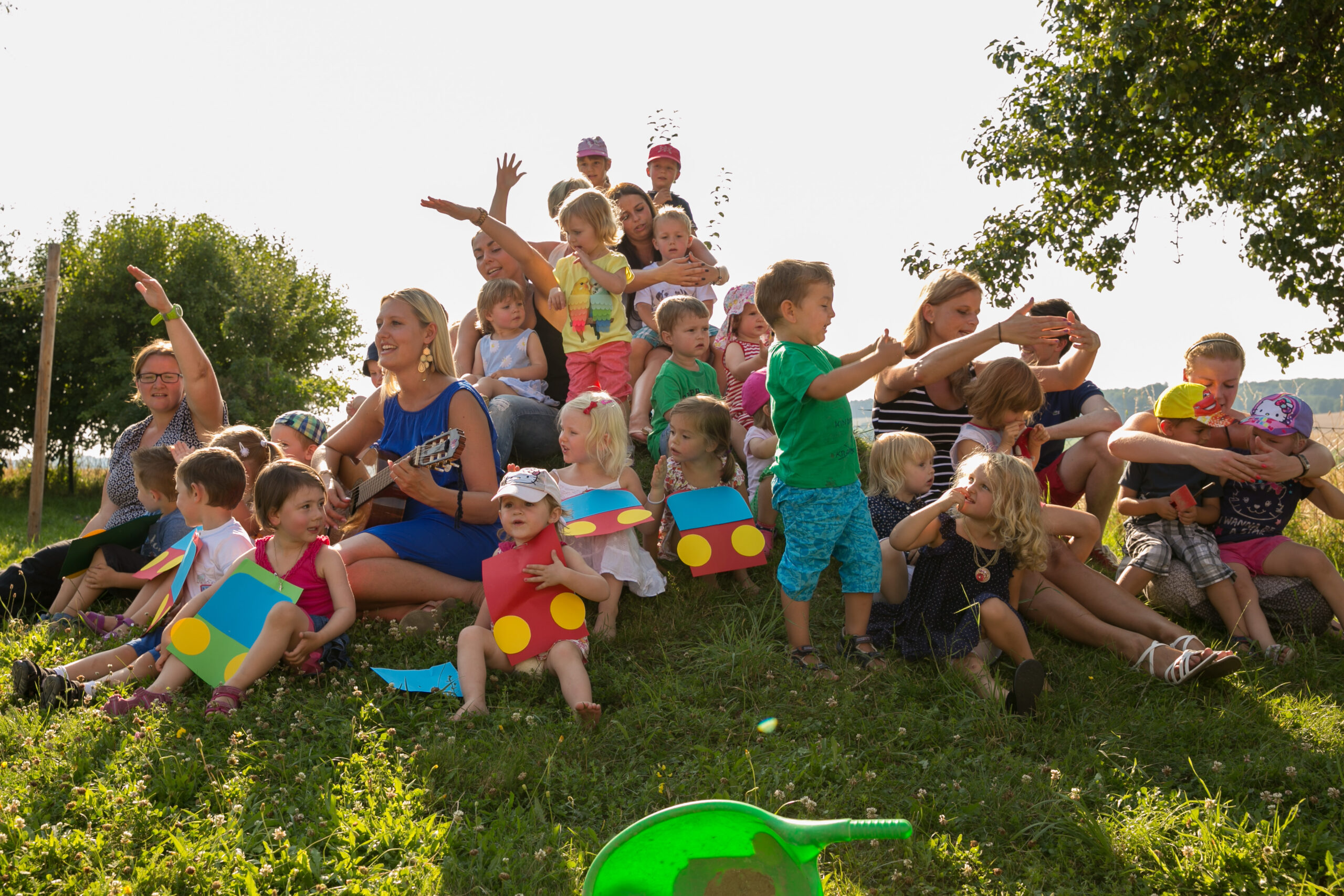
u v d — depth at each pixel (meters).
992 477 3.99
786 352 4.15
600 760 3.34
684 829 1.81
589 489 4.72
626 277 6.18
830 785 3.14
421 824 2.78
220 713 3.47
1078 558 4.53
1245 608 4.57
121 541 4.96
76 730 3.37
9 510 22.64
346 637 4.22
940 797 3.09
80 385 30.75
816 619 4.65
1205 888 2.66
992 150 16.45
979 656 3.99
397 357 4.65
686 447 4.95
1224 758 3.40
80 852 2.62
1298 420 4.56
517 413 5.95
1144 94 13.53
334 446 5.25
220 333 31.11
